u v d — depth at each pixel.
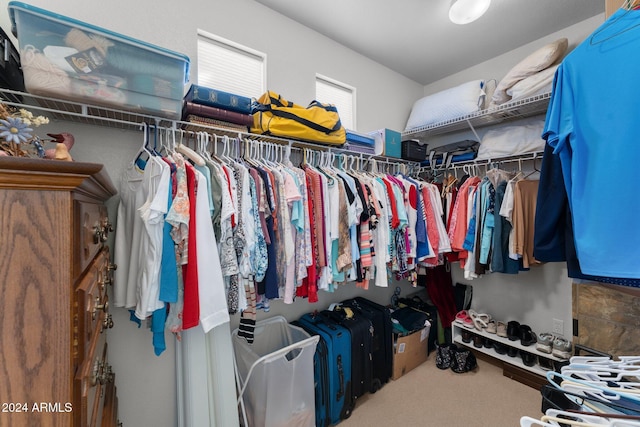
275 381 1.34
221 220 1.17
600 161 0.67
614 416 0.48
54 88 0.91
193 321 1.03
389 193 1.89
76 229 0.50
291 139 1.63
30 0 1.12
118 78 1.03
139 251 1.12
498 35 2.17
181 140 1.40
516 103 1.96
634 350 1.64
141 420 1.38
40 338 0.42
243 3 1.75
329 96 2.30
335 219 1.60
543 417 0.53
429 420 1.67
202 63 1.67
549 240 0.91
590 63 0.70
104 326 0.87
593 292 1.81
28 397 0.41
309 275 1.49
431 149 2.81
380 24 2.04
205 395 1.33
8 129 0.56
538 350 1.96
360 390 1.80
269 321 1.78
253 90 1.85
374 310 2.10
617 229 0.64
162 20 1.45
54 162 0.41
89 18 1.25
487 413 1.71
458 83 2.78
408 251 1.96
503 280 2.41
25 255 0.42
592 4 1.83
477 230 2.04
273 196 1.38
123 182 1.29
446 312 2.61
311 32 2.09
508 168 2.34
